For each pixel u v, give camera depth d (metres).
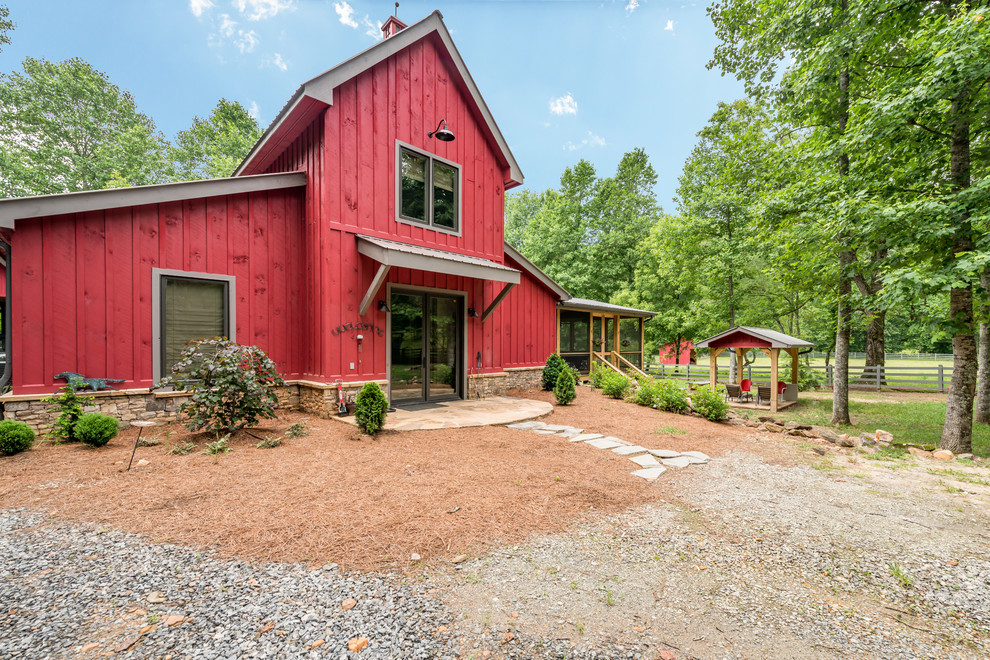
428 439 6.19
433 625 2.32
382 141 8.08
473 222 9.95
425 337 9.12
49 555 2.92
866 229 7.60
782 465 5.86
